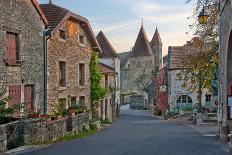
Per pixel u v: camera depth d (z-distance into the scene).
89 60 28.02
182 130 22.77
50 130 15.70
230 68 15.31
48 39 20.81
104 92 29.61
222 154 11.66
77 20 24.98
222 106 16.42
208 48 27.14
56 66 21.97
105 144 14.58
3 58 16.59
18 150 11.98
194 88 35.53
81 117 21.08
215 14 19.81
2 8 16.56
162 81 53.94
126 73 94.31
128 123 32.91
